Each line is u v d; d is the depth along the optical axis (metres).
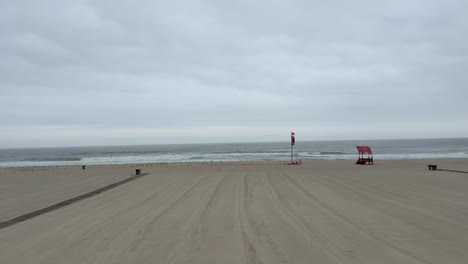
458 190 13.52
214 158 57.09
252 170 25.36
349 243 6.35
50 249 6.19
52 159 66.75
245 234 7.09
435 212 9.22
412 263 5.20
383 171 22.80
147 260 5.49
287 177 19.30
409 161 35.75
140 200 11.92
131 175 21.72
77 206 10.90
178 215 9.20
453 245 6.15
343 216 8.81
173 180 18.39
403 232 7.13
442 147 93.69
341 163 34.12
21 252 6.03
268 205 10.60
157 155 75.31
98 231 7.52
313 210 9.69
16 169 34.09
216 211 9.72
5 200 12.64
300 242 6.45
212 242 6.50
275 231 7.32
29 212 10.07
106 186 16.20
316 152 73.75
